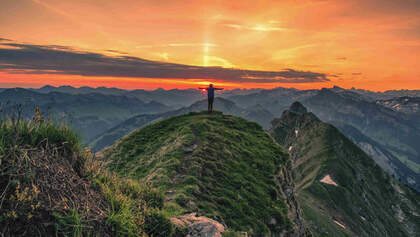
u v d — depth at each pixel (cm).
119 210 455
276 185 1672
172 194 1139
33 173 379
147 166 1645
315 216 7281
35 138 425
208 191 1272
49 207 357
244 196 1378
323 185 11756
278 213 1383
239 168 1664
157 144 2083
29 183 365
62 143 462
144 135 2430
